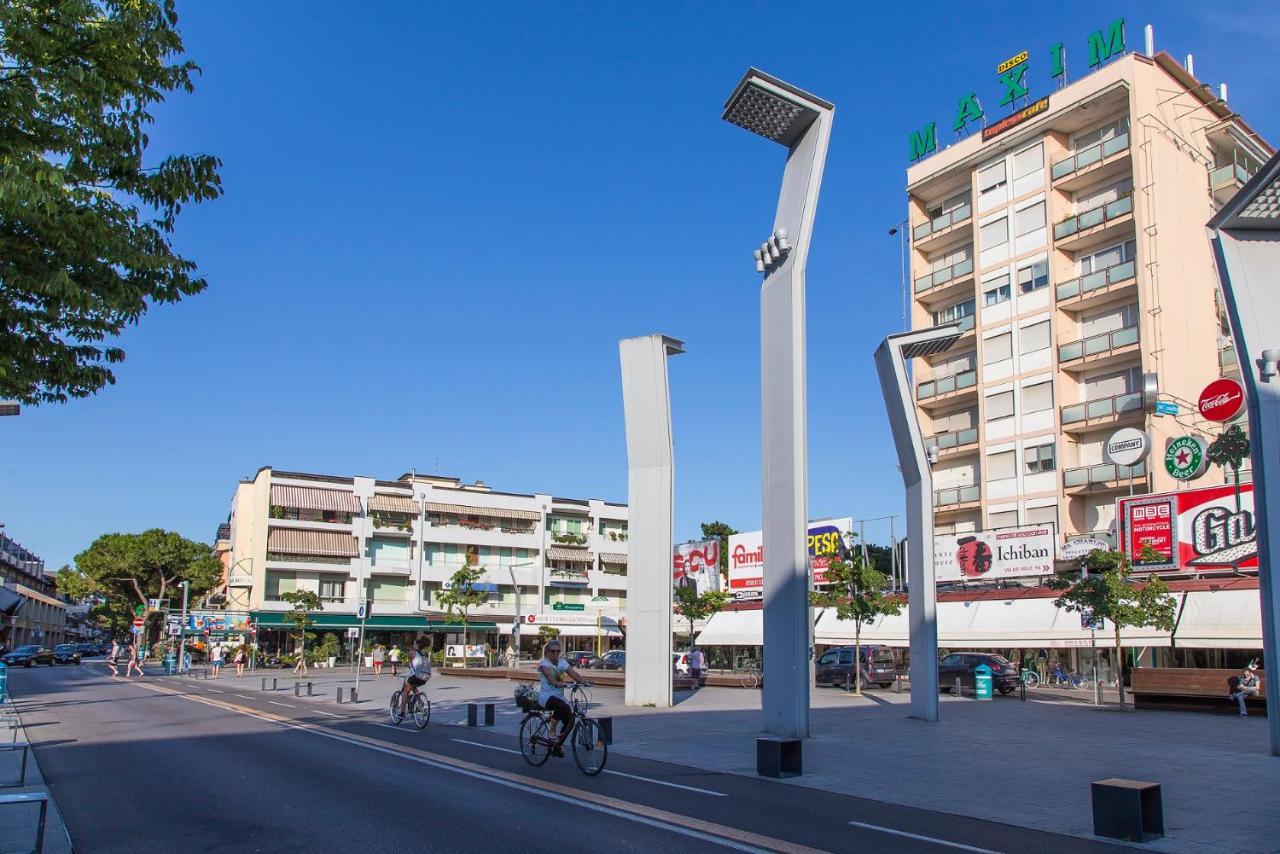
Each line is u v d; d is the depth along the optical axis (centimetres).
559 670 1315
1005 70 4850
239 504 7362
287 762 1375
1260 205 1524
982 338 4734
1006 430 4562
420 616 7081
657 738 1738
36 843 733
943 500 4794
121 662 7206
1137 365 4138
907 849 840
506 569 7644
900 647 4497
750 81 1733
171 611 8469
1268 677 1525
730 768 1360
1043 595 3859
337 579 6956
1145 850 860
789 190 1853
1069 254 4484
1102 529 4150
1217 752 1581
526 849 813
